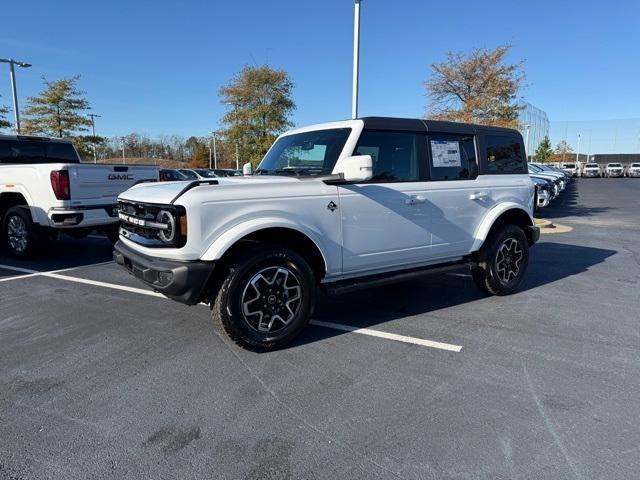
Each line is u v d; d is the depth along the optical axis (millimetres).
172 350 4051
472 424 2934
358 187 4355
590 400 3227
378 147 4543
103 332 4465
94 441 2748
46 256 8086
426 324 4734
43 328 4566
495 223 5664
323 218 4148
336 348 4113
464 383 3475
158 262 3775
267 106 23406
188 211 3594
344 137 4414
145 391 3340
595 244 9914
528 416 3021
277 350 4059
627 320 4883
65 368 3705
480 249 5500
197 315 4949
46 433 2830
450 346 4168
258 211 3836
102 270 7020
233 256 3904
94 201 7266
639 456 2611
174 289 3650
